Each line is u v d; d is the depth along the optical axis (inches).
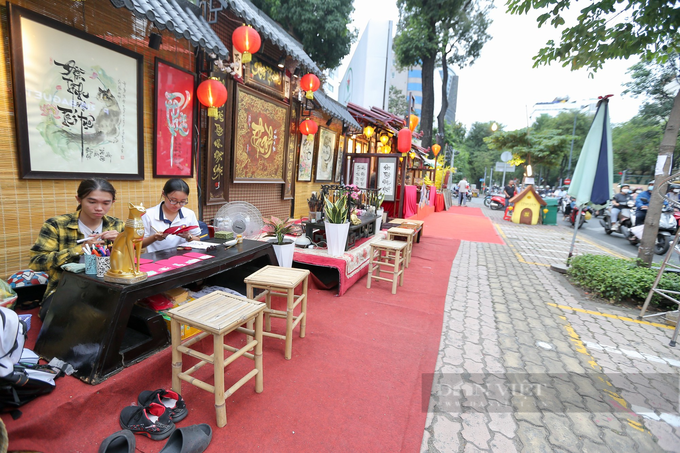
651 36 143.9
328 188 190.2
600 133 203.5
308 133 231.5
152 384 80.1
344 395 84.2
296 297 146.6
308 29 486.0
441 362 104.3
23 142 94.0
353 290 163.9
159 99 135.0
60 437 62.8
